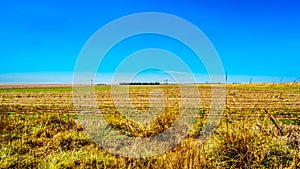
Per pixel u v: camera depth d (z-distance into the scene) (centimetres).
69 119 995
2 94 2925
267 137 615
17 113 1259
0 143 710
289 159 577
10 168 592
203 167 539
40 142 727
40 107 1518
